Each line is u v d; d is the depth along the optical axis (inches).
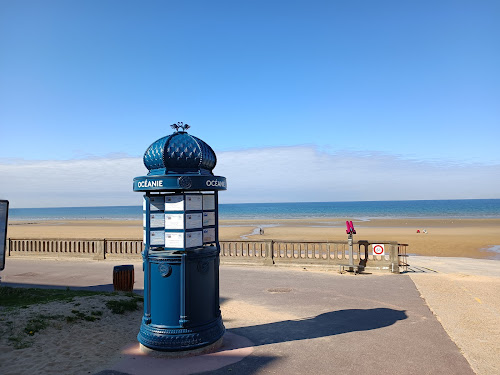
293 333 291.6
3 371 213.2
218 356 244.8
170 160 259.1
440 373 217.9
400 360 236.7
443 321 319.9
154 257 249.4
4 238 408.8
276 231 1813.5
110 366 227.5
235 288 464.4
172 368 225.6
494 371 220.5
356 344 265.6
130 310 345.1
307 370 223.0
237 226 2310.5
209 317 257.9
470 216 3398.1
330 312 352.8
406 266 645.3
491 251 1019.3
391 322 318.0
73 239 717.3
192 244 252.8
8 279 525.0
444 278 528.4
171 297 246.4
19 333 264.4
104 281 510.3
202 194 263.1
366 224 2418.8
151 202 259.4
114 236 1619.1
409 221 2672.2
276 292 441.4
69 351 246.1
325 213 4517.7
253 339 278.2
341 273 565.9
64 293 397.4
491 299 401.1
